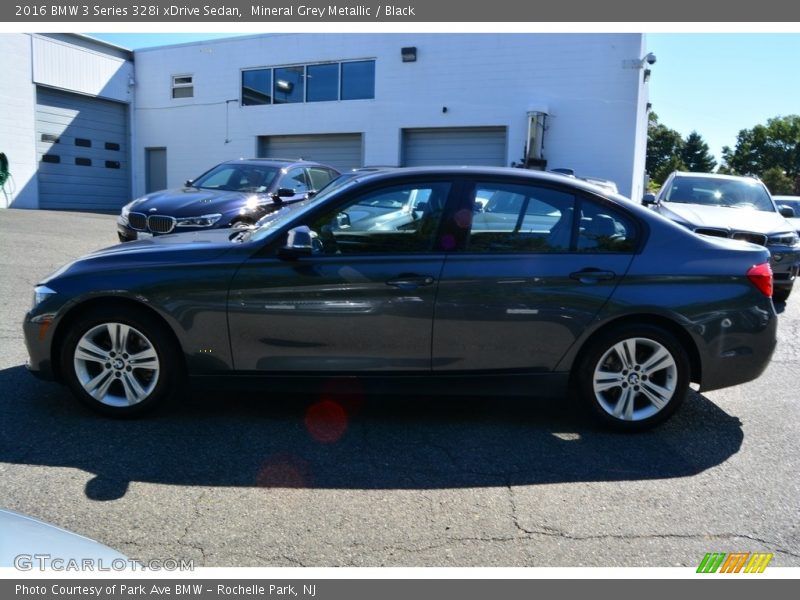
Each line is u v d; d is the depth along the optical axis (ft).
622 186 56.85
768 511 10.69
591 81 56.65
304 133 67.97
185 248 13.79
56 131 68.69
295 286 13.10
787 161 273.13
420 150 64.44
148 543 9.33
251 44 69.31
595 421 13.73
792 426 14.42
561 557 9.31
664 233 13.67
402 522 10.11
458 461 12.29
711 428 14.23
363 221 13.46
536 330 13.25
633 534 9.93
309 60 66.44
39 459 11.81
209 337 13.28
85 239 39.75
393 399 15.60
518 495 11.05
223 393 15.62
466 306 13.12
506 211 13.53
